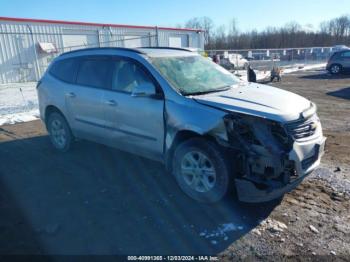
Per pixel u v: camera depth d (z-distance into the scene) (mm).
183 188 3895
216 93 3957
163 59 4398
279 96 3910
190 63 4625
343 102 10695
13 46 18125
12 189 4301
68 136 5617
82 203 3861
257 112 3338
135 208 3711
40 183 4477
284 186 3242
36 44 19016
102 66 4816
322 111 9180
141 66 4246
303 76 21578
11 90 15328
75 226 3361
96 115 4836
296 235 3109
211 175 3609
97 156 5531
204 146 3549
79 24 20766
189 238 3111
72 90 5207
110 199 3945
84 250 2963
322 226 3242
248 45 64000
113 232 3236
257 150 3266
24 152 5930
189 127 3592
